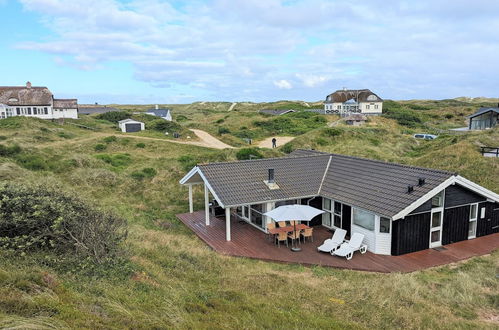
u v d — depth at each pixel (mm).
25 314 5629
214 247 14578
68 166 25656
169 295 8117
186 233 16625
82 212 9758
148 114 71500
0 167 21219
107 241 9555
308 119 67750
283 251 14164
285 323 7559
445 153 27641
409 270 12250
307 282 10930
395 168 16047
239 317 7543
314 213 13750
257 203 15344
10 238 8641
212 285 9773
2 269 7125
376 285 10555
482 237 15484
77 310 6109
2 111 54188
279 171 17750
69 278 7828
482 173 22781
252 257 13594
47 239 9180
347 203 14953
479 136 31719
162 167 28172
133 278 8789
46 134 41219
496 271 11977
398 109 82000
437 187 13414
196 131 57125
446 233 14531
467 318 8883
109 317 6289
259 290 9828
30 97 57656
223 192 15469
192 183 19016
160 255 11602
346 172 17594
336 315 8570
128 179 24688
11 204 9047
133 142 40688
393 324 8273
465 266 12633
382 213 13227
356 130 45219
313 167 18641
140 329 6047
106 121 63219
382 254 13719
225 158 31141
